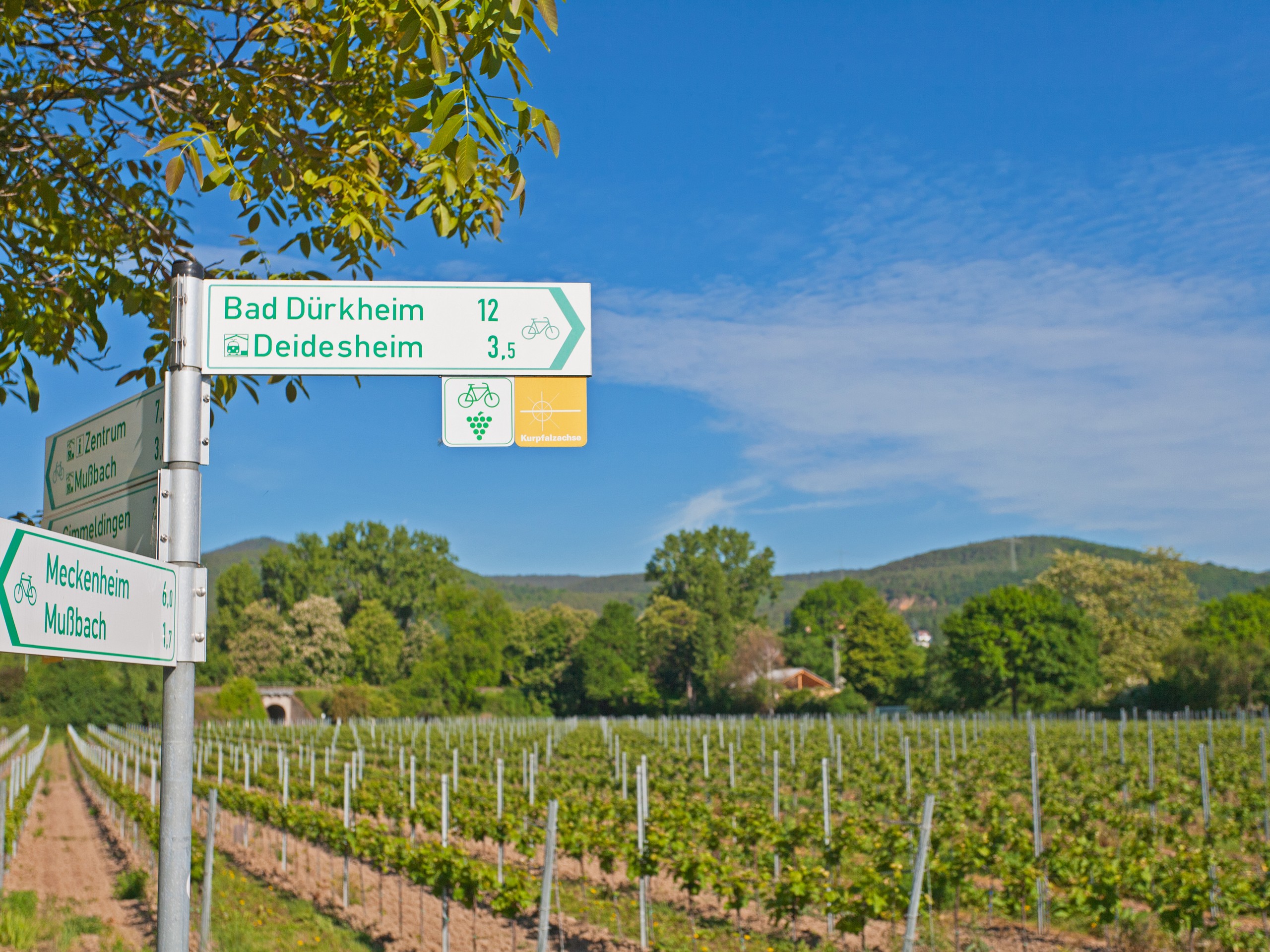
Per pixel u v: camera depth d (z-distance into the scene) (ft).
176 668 9.36
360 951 38.37
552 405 10.68
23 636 7.06
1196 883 35.81
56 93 18.57
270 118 17.57
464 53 11.65
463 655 309.42
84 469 11.12
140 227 20.53
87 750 157.48
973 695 230.48
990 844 44.24
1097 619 249.55
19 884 54.24
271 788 94.73
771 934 40.75
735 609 323.37
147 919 44.21
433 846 42.01
